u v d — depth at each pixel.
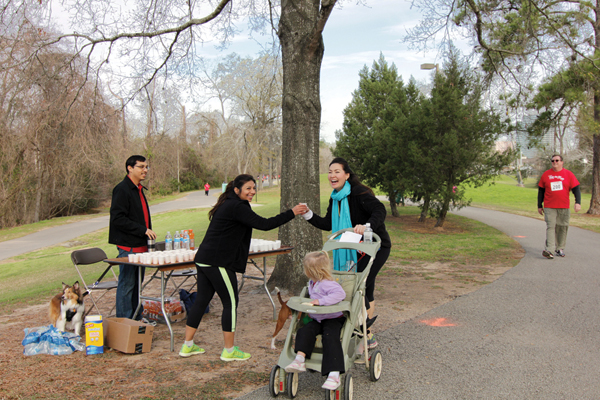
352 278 3.92
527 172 55.12
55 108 11.69
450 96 16.67
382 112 21.45
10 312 7.45
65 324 5.12
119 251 5.61
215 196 52.34
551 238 10.47
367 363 3.86
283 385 3.56
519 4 12.66
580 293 7.01
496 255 11.52
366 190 4.58
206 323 5.98
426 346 4.81
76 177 34.41
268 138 46.78
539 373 4.02
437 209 18.36
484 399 3.51
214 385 3.83
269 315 6.35
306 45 7.49
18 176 30.38
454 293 7.41
